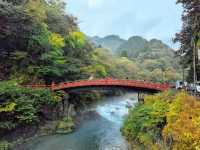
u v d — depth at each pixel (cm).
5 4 5278
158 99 3788
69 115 5744
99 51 11244
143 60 16650
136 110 4291
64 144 4225
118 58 14750
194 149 2144
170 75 12006
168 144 2631
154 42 19000
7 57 5572
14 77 5416
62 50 6606
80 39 7812
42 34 5972
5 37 5519
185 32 4853
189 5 4331
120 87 5544
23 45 5828
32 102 4612
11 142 4122
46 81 5991
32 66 5634
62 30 7656
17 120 4366
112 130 5119
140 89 5428
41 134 4725
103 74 8744
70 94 6188
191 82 4884
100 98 8500
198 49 4372
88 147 4056
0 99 4250
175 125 2489
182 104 2789
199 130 2198
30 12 6003
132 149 3609
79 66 6981
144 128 3500
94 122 5900
